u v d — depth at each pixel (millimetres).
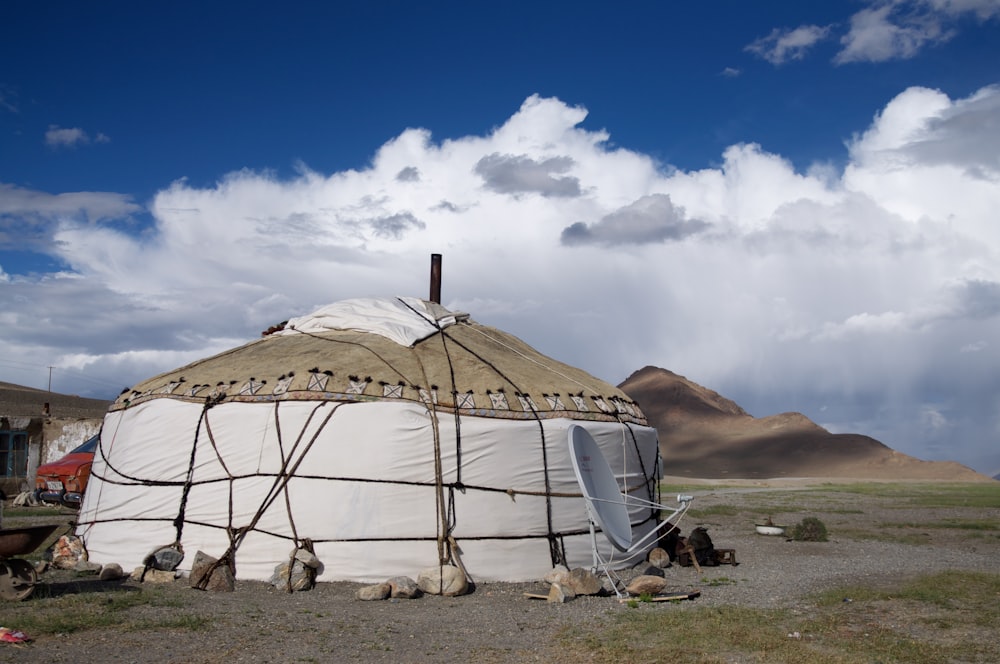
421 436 11852
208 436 12430
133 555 12312
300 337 14750
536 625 8984
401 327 14211
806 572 13281
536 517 12180
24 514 20734
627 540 11977
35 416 27750
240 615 9125
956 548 17188
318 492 11703
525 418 12531
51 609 9008
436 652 7711
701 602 10477
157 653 7324
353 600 10352
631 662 7402
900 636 8531
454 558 11500
